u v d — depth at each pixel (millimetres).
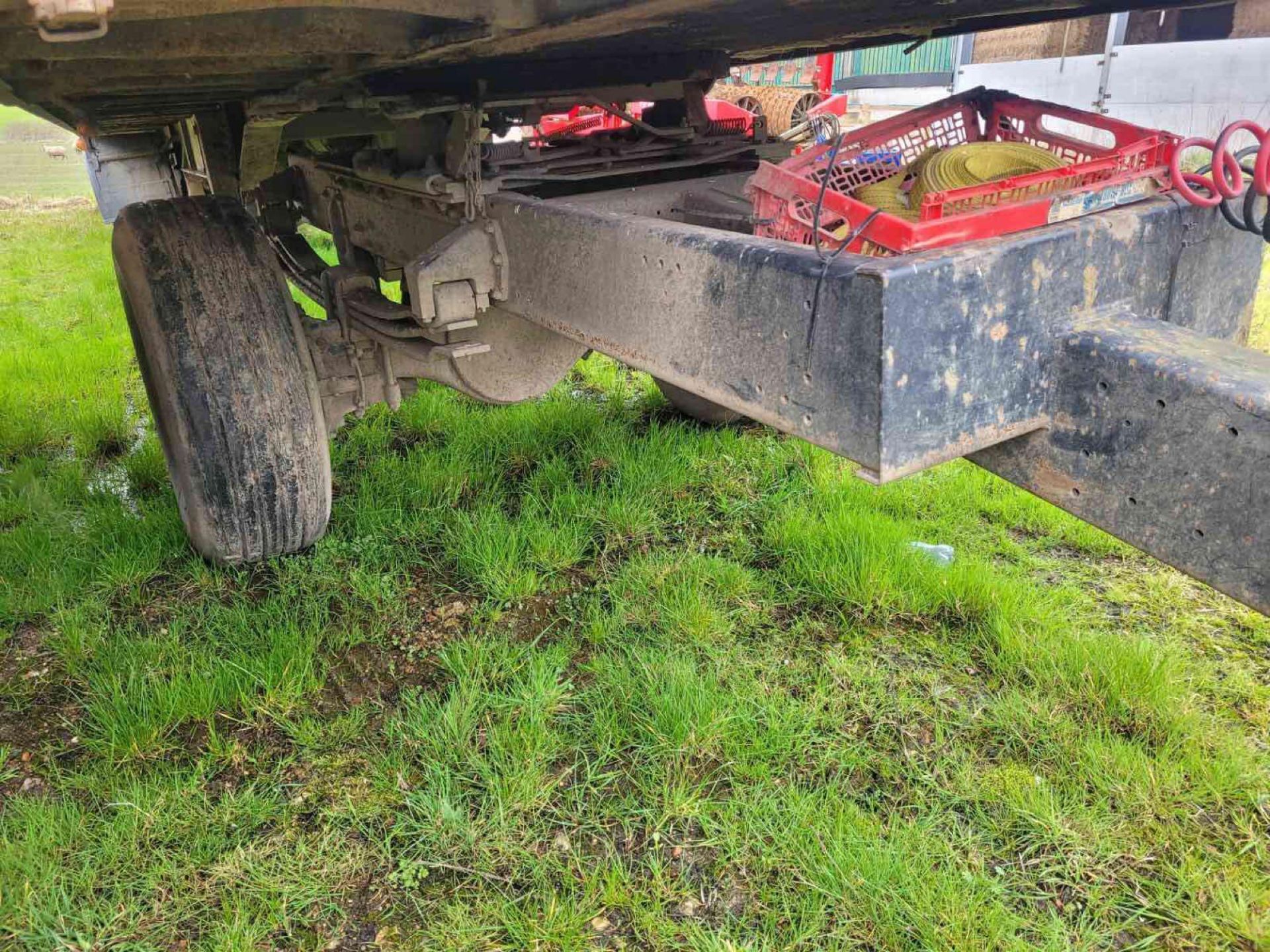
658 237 1941
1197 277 1846
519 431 4430
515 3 1765
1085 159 2156
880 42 3574
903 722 2561
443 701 2684
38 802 2289
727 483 3951
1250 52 9820
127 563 3291
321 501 3148
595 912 2027
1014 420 1615
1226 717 2547
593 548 3527
